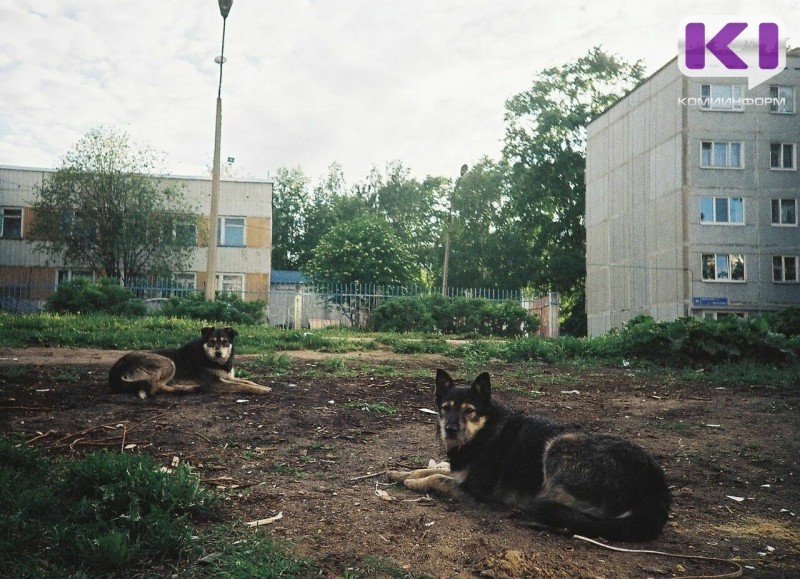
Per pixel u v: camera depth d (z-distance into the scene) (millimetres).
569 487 4484
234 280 36344
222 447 6246
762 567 3994
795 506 5219
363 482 5418
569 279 48875
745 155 35188
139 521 3945
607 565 3904
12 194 34188
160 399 8195
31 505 4191
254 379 9984
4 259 34062
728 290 34875
